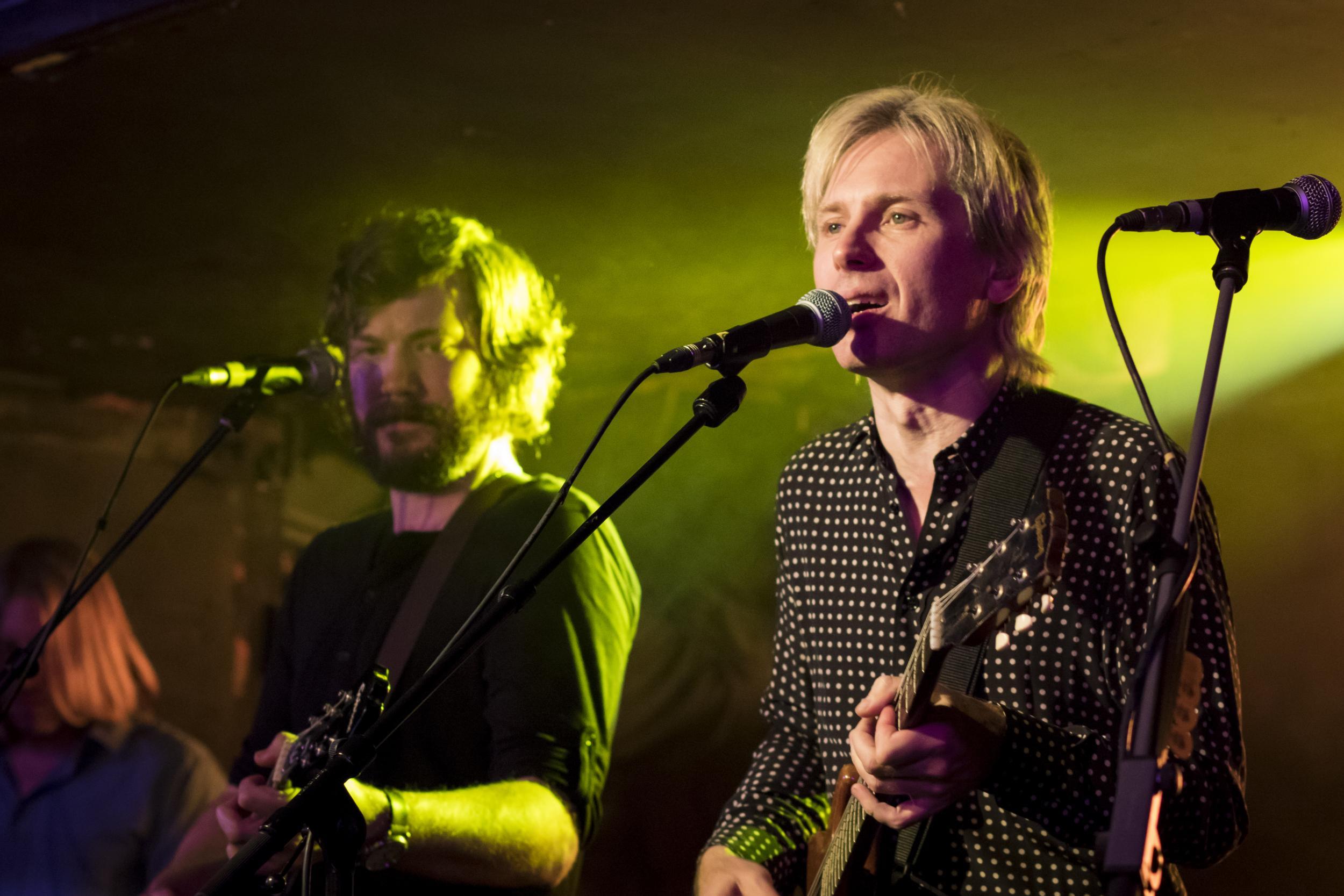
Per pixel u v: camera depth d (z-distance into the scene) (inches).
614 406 64.6
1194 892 207.0
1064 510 52.5
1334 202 62.5
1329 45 113.7
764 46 122.0
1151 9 108.7
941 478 73.4
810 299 68.2
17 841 131.5
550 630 88.9
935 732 58.8
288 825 58.2
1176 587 51.4
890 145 73.3
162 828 133.1
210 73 134.7
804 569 80.8
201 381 94.8
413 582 94.9
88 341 232.5
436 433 97.9
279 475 243.4
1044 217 76.7
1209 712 61.8
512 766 85.4
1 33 131.3
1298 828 202.7
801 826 79.6
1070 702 67.7
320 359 99.7
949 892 69.0
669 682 220.2
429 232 101.2
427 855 78.5
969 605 54.9
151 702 236.7
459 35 124.3
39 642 87.0
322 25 123.5
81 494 238.7
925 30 115.6
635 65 128.6
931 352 71.5
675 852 217.8
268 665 103.0
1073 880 67.0
